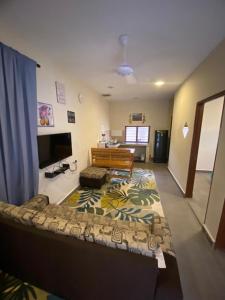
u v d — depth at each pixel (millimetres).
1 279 1330
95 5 1282
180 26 1547
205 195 3070
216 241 1734
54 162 2389
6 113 1558
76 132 3242
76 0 1228
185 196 2967
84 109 3625
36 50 2008
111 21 1483
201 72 2416
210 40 1791
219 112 4293
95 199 2873
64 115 2752
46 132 2277
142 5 1280
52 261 1076
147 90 4297
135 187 3422
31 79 1804
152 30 1617
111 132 6441
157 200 2867
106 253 912
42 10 1340
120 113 6227
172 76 3080
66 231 1058
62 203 2719
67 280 1085
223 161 1685
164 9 1317
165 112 5824
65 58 2293
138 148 6160
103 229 1051
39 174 2160
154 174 4355
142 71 2824
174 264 1079
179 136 3686
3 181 1558
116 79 3291
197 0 1220
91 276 994
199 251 1730
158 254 958
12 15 1403
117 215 2393
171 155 4508
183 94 3461
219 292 1313
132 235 996
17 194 1745
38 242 1075
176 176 3783
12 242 1187
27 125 1813
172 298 899
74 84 3094
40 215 1180
